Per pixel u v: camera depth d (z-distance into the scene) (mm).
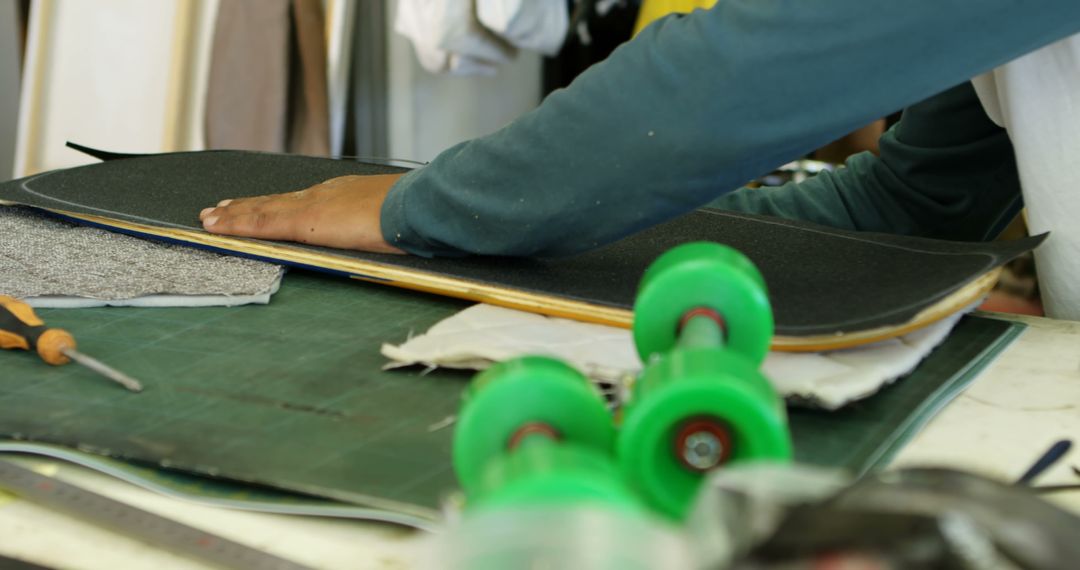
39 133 1966
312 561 447
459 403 591
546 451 292
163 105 1958
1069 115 804
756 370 370
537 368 382
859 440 550
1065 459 527
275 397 598
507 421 375
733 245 839
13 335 655
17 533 469
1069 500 475
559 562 240
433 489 481
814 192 1040
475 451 376
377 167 1108
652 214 665
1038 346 727
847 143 2070
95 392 605
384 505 465
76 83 1958
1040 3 562
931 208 978
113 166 1107
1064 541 240
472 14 1897
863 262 781
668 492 353
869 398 613
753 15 581
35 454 545
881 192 1002
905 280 721
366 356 669
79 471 530
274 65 1894
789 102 595
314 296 801
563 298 697
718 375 348
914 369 668
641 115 616
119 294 756
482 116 2445
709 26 595
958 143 951
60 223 949
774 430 344
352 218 818
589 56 2309
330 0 1948
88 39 1943
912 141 977
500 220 709
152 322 732
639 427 350
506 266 782
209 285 783
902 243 835
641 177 641
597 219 678
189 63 1957
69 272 803
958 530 237
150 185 1026
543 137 664
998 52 583
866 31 568
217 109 1910
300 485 483
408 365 646
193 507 493
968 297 709
